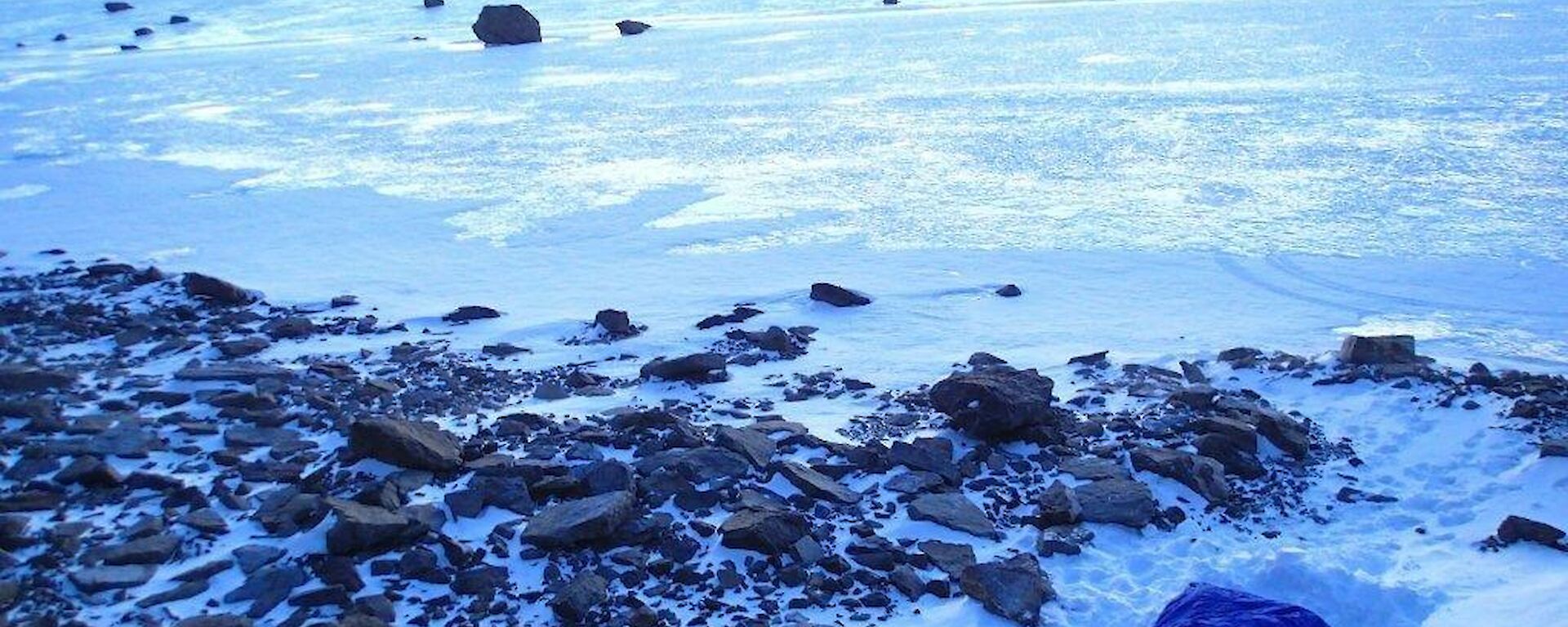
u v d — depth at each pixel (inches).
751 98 1393.9
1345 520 377.7
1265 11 1920.5
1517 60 1325.0
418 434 407.2
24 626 310.5
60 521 369.4
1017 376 447.5
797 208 866.8
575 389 510.3
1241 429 418.9
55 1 3454.7
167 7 3208.7
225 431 443.8
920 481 390.9
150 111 1537.9
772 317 623.2
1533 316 585.9
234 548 352.2
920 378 516.7
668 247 778.2
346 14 2930.6
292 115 1446.9
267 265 770.2
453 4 2989.7
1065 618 318.3
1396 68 1333.7
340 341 595.5
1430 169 888.3
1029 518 370.6
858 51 1771.7
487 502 373.1
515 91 1567.4
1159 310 615.2
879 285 676.1
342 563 335.0
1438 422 437.7
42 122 1476.4
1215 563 343.9
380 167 1091.3
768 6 2596.0
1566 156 902.4
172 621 313.1
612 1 2913.4
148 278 719.7
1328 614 313.9
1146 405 466.0
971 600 323.3
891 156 1030.4
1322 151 964.6
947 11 2257.6
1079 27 1889.8
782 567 340.8
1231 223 775.7
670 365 516.1
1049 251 730.2
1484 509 377.1
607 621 314.3
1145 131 1078.4
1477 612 307.0
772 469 399.2
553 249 785.6
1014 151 1027.3
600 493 375.6
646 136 1177.4
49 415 459.5
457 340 597.9
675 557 345.4
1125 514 367.2
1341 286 643.5
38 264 786.8
